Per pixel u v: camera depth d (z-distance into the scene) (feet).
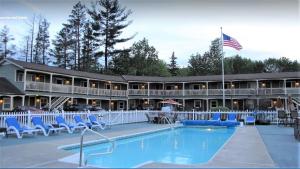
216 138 61.98
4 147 38.19
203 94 150.00
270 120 88.02
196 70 270.46
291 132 63.05
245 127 76.07
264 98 137.80
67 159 31.01
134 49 255.50
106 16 211.00
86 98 136.77
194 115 95.30
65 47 219.20
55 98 124.67
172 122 93.91
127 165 33.47
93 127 69.72
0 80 111.86
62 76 132.46
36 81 120.47
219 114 92.63
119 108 159.94
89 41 214.28
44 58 220.23
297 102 127.54
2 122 54.19
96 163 34.32
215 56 268.62
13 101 111.96
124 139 56.13
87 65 213.46
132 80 156.56
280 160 31.73
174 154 42.50
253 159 31.45
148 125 83.51
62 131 61.11
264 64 270.05
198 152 44.34
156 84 164.76
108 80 147.64
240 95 142.41
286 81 141.08
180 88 161.17
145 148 48.01
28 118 58.29
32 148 37.63
